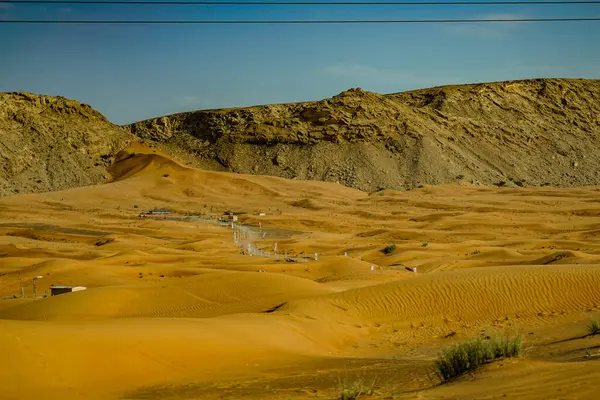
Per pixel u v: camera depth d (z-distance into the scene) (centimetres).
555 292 3475
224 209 18500
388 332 3166
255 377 1889
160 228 13112
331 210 17612
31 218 15262
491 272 3862
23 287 5916
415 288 3644
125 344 2003
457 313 3366
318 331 2934
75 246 10225
